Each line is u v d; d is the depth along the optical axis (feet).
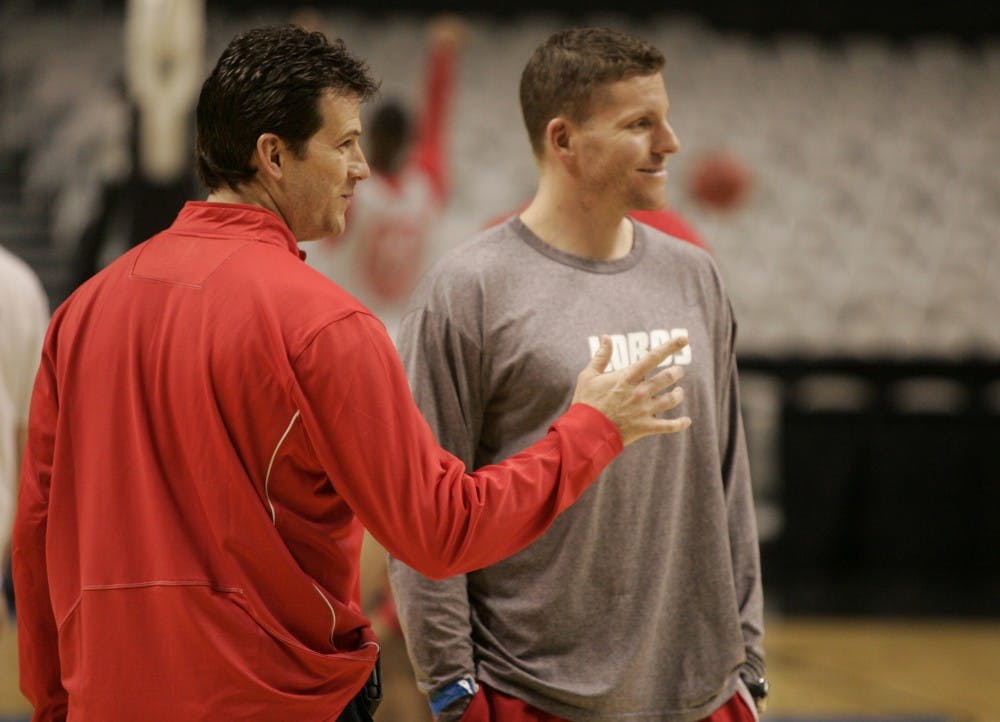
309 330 12.79
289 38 13.60
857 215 76.74
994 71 89.97
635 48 16.20
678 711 16.53
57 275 67.72
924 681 41.70
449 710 16.01
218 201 13.94
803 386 59.77
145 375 13.28
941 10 91.56
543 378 16.07
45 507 14.08
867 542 57.36
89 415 13.53
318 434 12.82
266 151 13.50
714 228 73.15
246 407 12.84
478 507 13.12
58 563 13.67
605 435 13.71
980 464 57.26
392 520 12.91
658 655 16.56
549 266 16.57
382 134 40.83
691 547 16.84
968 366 60.64
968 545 57.31
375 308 41.16
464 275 16.39
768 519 57.26
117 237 44.96
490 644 16.40
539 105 16.61
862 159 81.82
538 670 16.10
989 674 42.60
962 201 78.69
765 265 71.15
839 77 88.94
